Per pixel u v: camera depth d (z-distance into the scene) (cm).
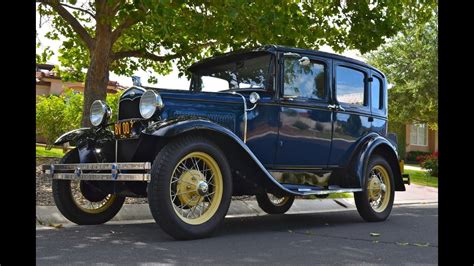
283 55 561
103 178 460
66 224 559
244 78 581
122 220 602
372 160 635
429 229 563
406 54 1897
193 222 451
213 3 711
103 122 530
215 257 378
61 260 361
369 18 862
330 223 618
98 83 843
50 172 521
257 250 412
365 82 660
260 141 543
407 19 912
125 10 767
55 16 1008
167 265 348
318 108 588
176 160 435
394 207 891
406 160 2703
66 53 1084
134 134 482
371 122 663
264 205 693
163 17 626
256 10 716
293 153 569
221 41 841
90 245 422
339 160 615
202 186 452
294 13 768
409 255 404
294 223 612
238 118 527
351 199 898
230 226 573
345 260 379
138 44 974
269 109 549
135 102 491
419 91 1853
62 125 1628
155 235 481
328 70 606
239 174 505
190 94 502
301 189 539
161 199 427
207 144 457
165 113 482
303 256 391
